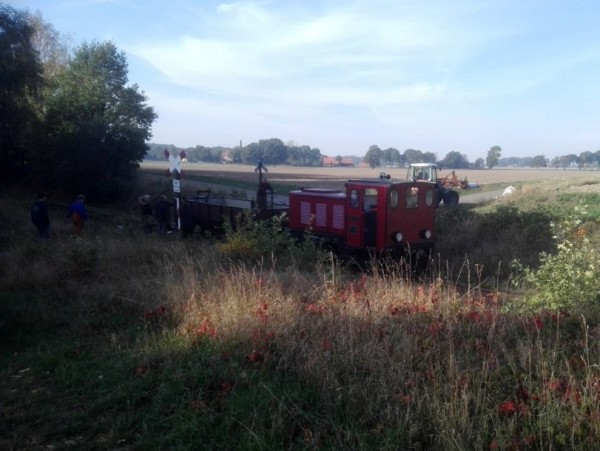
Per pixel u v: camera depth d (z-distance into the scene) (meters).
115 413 5.78
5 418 5.75
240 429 5.12
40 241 14.69
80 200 19.67
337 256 15.70
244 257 12.77
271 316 7.44
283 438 4.91
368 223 15.71
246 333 7.08
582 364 5.68
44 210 18.44
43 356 7.53
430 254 15.84
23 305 9.79
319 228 17.16
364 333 6.66
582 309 7.52
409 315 7.39
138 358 6.99
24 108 35.75
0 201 29.47
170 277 10.05
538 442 4.53
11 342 8.39
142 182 44.44
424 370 5.77
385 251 15.34
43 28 49.59
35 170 38.88
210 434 5.09
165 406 5.73
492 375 5.49
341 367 5.90
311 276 10.85
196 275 9.96
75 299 10.20
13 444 5.24
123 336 8.14
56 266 11.74
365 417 5.04
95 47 40.22
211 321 7.71
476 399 4.98
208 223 21.38
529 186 36.16
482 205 32.66
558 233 10.80
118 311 9.42
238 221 15.51
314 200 17.34
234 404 5.46
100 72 39.75
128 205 39.41
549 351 5.80
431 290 8.53
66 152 38.16
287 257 13.02
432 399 5.03
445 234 18.41
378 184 15.55
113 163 39.50
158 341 7.52
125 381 6.41
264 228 14.33
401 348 6.09
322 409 5.30
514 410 4.82
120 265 12.12
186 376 6.23
